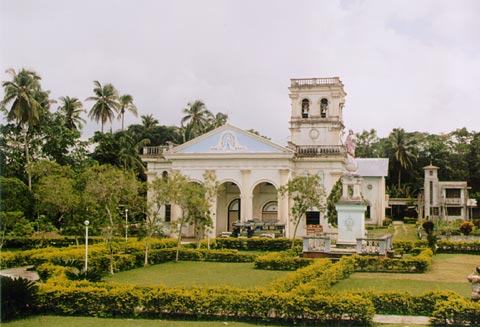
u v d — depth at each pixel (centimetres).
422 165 9700
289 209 5562
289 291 1964
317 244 3362
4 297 1762
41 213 5166
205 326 1659
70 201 4197
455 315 1644
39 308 1855
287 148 5484
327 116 6159
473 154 9588
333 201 5078
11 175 6172
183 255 3725
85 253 2908
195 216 3878
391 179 9800
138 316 1808
